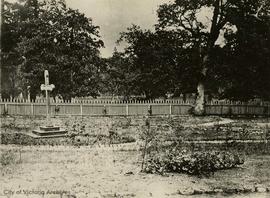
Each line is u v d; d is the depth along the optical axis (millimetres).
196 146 17094
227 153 14750
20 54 38500
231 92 39938
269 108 40188
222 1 36844
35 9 40344
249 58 37562
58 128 21406
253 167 13242
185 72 38500
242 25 36781
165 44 38125
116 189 10555
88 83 38562
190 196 10211
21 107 35031
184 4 36125
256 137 20344
